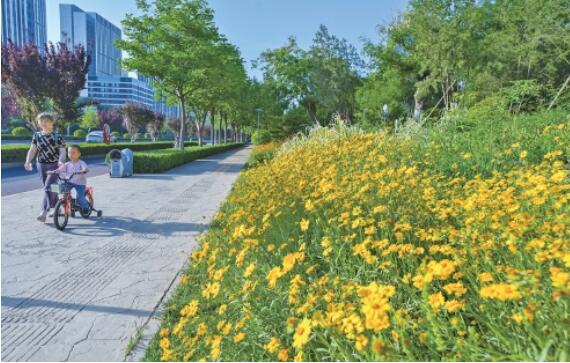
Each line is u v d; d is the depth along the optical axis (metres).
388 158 5.78
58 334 3.11
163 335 2.83
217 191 10.65
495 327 1.74
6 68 25.33
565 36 16.45
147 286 4.02
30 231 6.20
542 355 1.35
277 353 2.10
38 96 26.59
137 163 15.30
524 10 17.83
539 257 1.91
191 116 44.06
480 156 5.46
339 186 4.17
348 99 32.75
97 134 44.88
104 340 3.02
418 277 1.85
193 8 21.58
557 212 2.72
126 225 6.64
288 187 4.85
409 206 3.40
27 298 3.76
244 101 36.59
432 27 18.31
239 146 52.97
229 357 2.21
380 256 2.73
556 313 1.62
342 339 1.87
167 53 20.62
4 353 2.85
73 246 5.41
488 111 9.02
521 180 3.63
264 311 2.38
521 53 17.52
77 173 6.75
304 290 2.45
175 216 7.37
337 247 2.94
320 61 33.09
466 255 2.39
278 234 3.76
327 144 7.85
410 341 1.69
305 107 39.03
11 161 17.33
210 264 3.50
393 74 26.94
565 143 5.53
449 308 1.75
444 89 19.98
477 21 18.77
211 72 22.28
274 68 39.19
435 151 6.32
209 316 2.79
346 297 2.21
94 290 3.94
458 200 3.22
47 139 6.75
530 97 11.84
